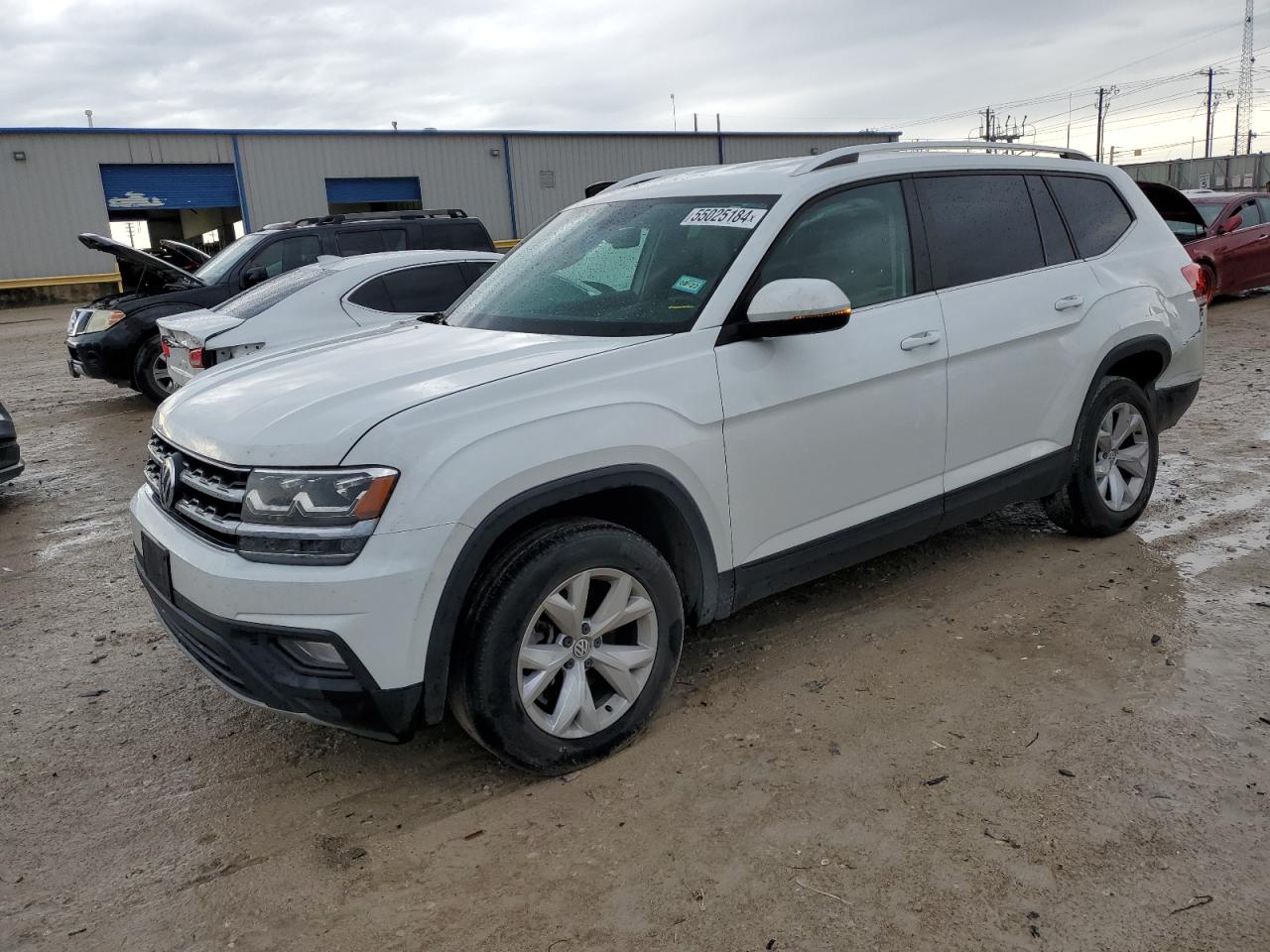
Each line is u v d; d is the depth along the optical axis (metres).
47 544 5.98
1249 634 3.93
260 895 2.70
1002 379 4.24
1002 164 4.50
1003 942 2.37
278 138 32.06
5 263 29.38
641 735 3.40
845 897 2.55
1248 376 9.13
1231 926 2.39
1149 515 5.42
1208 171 40.53
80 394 11.85
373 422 2.84
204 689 3.98
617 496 3.33
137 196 30.69
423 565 2.77
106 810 3.15
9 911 2.68
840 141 41.75
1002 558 4.87
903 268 3.99
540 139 35.78
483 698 2.95
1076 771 3.05
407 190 34.22
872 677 3.72
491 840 2.88
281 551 2.79
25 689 4.03
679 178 4.38
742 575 3.56
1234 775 2.99
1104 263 4.75
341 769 3.33
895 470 3.93
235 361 3.96
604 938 2.46
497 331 3.79
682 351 3.34
